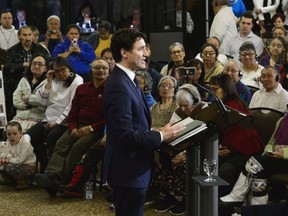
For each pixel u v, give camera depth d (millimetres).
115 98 3986
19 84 8266
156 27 11148
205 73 7984
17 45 9664
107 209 6469
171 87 6848
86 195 6859
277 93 6801
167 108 6848
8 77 9398
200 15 10906
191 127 3914
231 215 5820
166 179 6305
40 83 8156
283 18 9938
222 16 9805
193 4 10859
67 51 9609
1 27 10805
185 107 6242
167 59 11086
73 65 9383
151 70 8414
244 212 4562
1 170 7332
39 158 7645
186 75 4266
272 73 6746
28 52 9625
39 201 6797
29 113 8086
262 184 5785
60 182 6965
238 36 9555
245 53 7855
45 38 11055
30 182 7352
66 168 7012
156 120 6867
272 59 8398
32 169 7332
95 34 10391
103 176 4188
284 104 6770
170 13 10992
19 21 12281
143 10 11250
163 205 6383
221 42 9766
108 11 11633
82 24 11828
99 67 7078
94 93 7184
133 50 4035
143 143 3932
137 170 4086
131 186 4070
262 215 4555
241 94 7055
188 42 10914
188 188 4078
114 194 4230
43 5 12219
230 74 7043
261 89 6953
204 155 3980
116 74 4070
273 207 4566
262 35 9445
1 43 10742
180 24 10922
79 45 9500
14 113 9266
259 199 5809
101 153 6906
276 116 6359
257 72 7910
